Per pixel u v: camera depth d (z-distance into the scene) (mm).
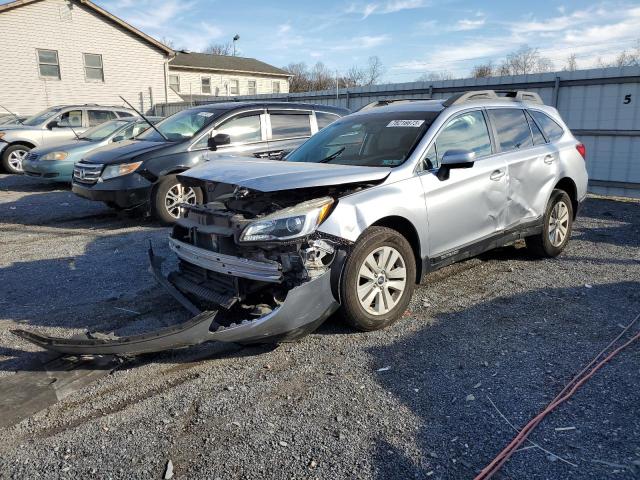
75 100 24953
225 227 3777
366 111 5547
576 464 2580
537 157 5473
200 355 3850
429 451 2713
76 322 4465
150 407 3188
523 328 4168
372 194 3996
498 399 3168
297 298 3566
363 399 3209
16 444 2857
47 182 12688
